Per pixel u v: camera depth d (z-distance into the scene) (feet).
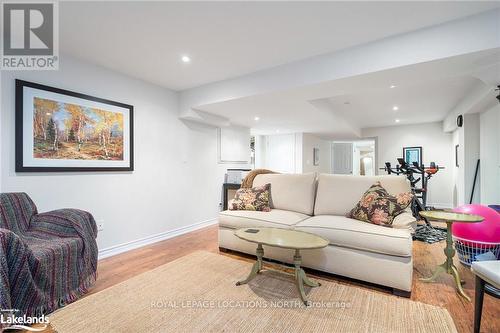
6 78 7.16
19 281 5.13
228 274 7.79
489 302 6.12
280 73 9.34
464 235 7.77
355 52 7.88
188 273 7.86
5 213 6.35
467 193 14.51
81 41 7.56
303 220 8.72
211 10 6.07
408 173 17.10
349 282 7.33
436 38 6.72
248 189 10.66
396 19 6.47
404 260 6.46
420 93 13.06
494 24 6.08
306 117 15.15
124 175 10.25
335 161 32.22
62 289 6.01
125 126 10.21
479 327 4.89
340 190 9.41
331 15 6.29
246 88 10.23
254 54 8.46
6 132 7.13
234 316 5.63
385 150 23.07
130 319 5.50
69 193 8.52
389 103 15.07
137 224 10.71
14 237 5.08
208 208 14.65
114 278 7.57
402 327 5.23
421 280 7.25
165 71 9.98
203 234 12.69
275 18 6.42
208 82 11.29
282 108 12.60
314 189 10.19
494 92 10.18
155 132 11.54
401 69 7.38
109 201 9.70
